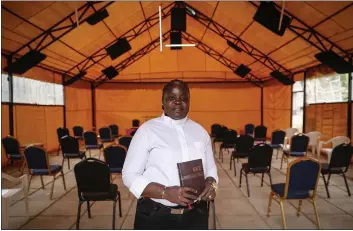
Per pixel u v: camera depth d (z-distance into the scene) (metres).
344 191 4.65
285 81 9.54
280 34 6.17
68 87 11.01
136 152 1.31
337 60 6.31
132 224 3.41
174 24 8.09
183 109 1.34
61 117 10.37
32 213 3.78
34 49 7.14
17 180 3.44
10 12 5.63
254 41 9.09
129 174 1.28
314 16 6.08
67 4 6.28
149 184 1.22
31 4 5.68
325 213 3.70
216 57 13.09
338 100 7.63
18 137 7.59
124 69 13.34
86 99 12.84
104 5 7.21
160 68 13.32
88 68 10.84
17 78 7.60
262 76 12.73
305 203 4.10
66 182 5.41
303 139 5.84
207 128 13.65
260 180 5.47
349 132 7.11
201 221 1.38
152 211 1.36
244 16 7.73
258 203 4.14
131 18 8.81
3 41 6.43
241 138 5.73
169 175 1.28
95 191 3.18
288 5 6.11
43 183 5.08
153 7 8.75
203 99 13.60
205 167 1.40
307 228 3.23
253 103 13.56
